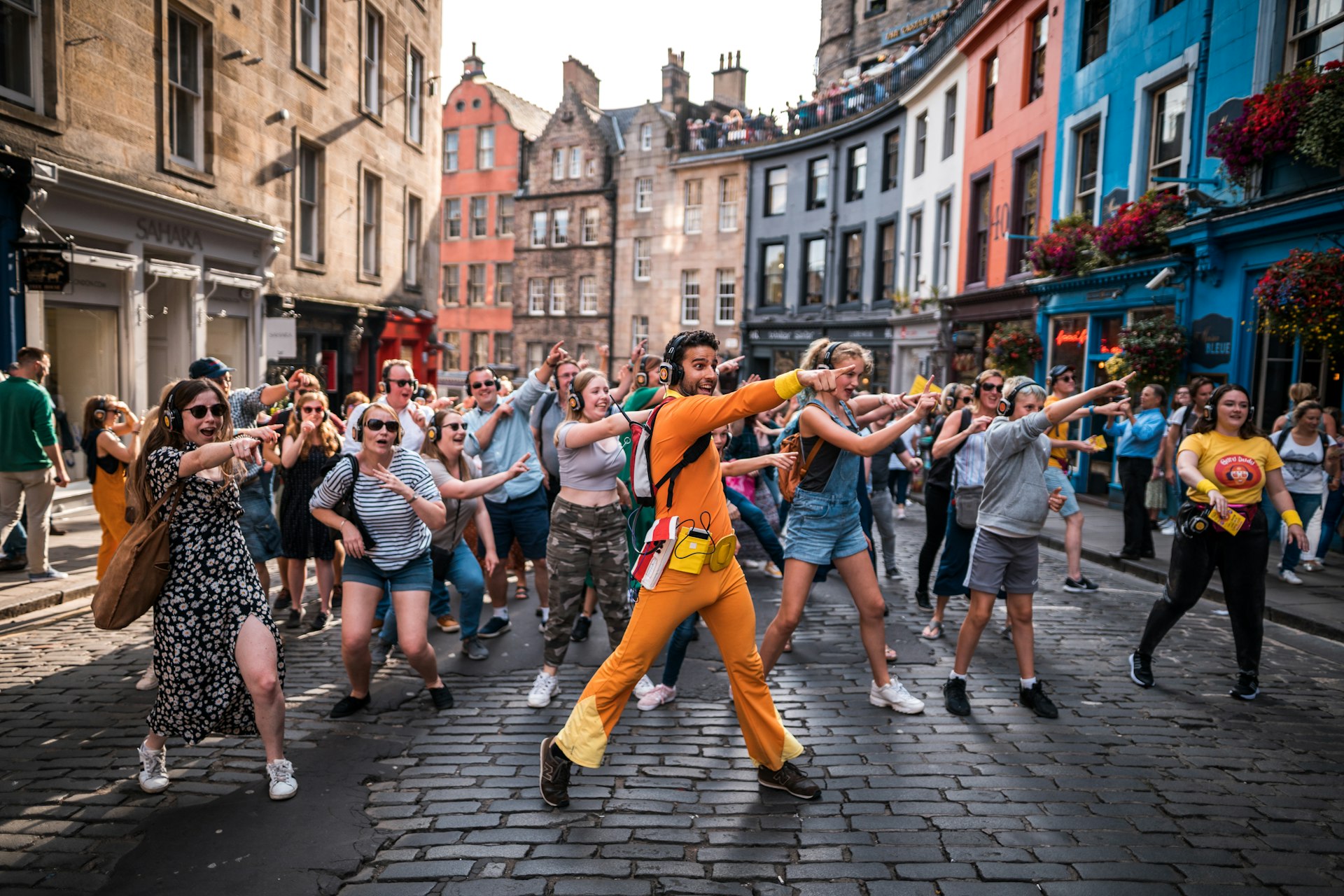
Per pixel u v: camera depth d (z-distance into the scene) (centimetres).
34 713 454
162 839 325
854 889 295
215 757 399
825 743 422
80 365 1091
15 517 720
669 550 335
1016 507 455
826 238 2788
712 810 352
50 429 716
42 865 306
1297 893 294
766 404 308
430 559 461
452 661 553
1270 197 977
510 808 352
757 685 358
